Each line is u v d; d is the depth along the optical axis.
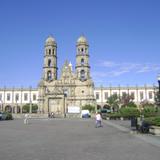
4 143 24.08
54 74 145.12
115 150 19.97
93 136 31.06
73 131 38.28
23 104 166.75
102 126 50.50
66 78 145.50
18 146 22.11
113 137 29.86
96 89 167.62
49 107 139.62
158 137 29.06
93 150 19.95
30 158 16.61
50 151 19.45
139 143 24.25
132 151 19.50
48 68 145.25
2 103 166.62
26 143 24.09
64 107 140.00
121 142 25.06
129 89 166.62
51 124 57.12
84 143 24.20
